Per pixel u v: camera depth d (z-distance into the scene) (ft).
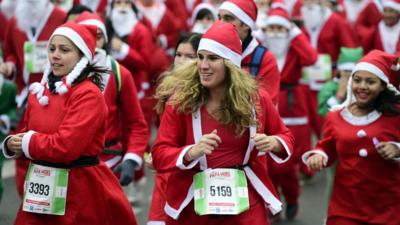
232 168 35.88
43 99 36.50
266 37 62.28
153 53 75.97
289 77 62.28
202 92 35.76
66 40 36.86
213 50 35.14
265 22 63.16
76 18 47.06
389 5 77.46
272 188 36.94
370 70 40.45
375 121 40.73
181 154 35.17
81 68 36.65
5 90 53.26
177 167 35.24
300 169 68.28
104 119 36.83
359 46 82.89
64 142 35.40
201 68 35.29
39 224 36.88
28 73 57.88
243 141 35.91
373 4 89.76
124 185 43.14
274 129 36.99
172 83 36.24
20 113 56.95
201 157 35.70
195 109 35.65
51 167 36.50
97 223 37.42
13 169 74.13
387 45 79.00
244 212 35.94
